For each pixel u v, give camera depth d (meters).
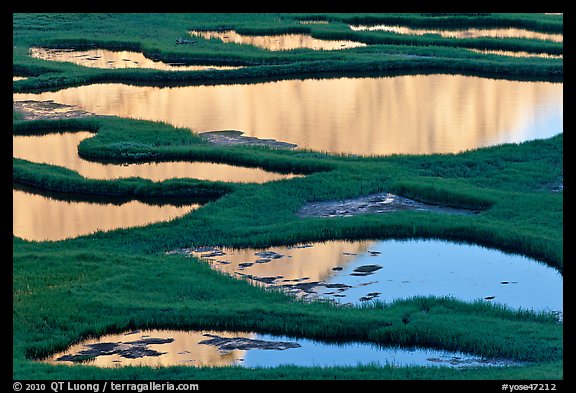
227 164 165.00
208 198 148.62
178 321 104.94
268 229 131.75
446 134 180.88
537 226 130.62
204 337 102.75
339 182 150.75
